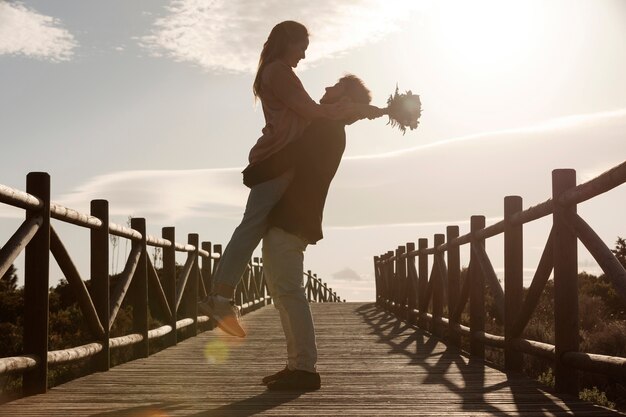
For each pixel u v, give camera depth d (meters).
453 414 3.41
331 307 16.97
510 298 5.38
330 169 4.17
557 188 4.18
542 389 4.32
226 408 3.58
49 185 4.25
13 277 15.84
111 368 5.52
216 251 12.20
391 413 3.44
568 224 4.08
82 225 4.98
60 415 3.40
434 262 9.14
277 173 4.04
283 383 4.20
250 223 4.06
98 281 5.43
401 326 10.72
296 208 4.08
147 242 6.85
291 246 4.11
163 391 4.22
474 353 6.45
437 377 4.91
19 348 9.54
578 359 3.90
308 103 4.04
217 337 8.85
